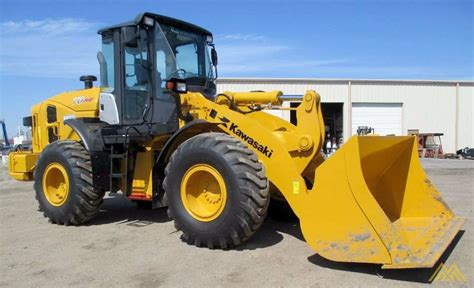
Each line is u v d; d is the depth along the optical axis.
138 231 6.09
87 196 6.36
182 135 5.81
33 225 6.69
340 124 28.77
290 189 4.70
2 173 17.33
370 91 28.16
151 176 6.03
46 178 6.73
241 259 4.66
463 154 25.72
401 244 3.92
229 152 4.81
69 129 7.37
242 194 4.69
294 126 5.81
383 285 3.92
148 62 6.12
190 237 5.11
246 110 6.14
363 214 4.13
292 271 4.29
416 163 5.30
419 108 28.58
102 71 6.75
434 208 5.25
